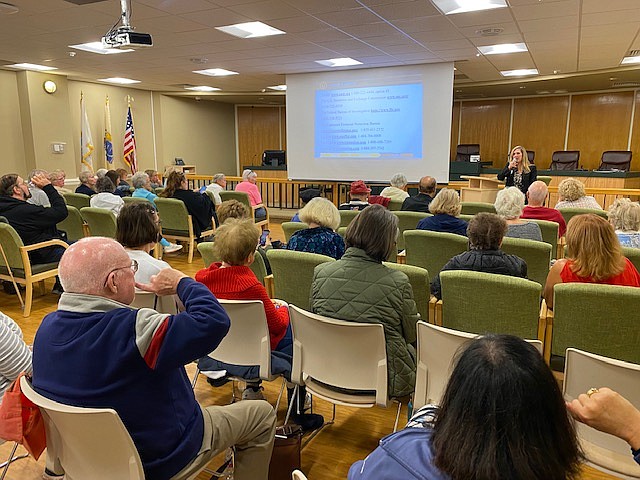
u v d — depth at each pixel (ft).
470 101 40.11
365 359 6.12
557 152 33.37
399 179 19.79
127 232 7.93
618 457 4.76
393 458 2.56
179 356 3.98
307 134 28.45
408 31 18.10
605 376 4.99
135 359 3.92
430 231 10.38
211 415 4.99
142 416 4.06
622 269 6.78
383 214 6.25
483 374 2.22
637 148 33.99
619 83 31.24
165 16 16.14
